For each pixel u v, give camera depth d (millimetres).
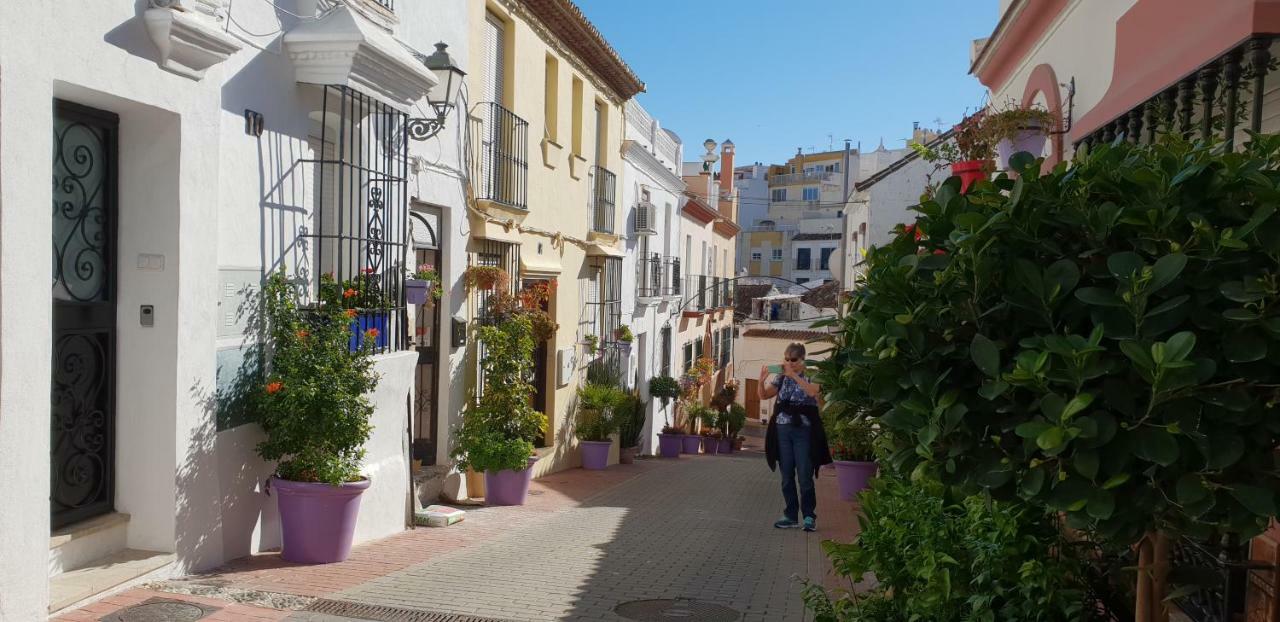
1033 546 3963
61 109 5148
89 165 5465
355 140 8242
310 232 7422
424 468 10219
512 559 7277
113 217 5637
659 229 23000
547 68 14289
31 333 4547
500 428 10617
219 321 6180
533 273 13445
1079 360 2303
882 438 3256
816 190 65125
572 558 7430
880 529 4668
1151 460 2268
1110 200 2703
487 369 10820
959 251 2662
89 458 5570
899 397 2779
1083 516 2488
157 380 5695
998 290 2666
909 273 2727
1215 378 2400
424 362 10359
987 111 7582
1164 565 2971
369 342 7000
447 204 10195
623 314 19141
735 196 37875
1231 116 4359
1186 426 2307
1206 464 2291
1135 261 2428
